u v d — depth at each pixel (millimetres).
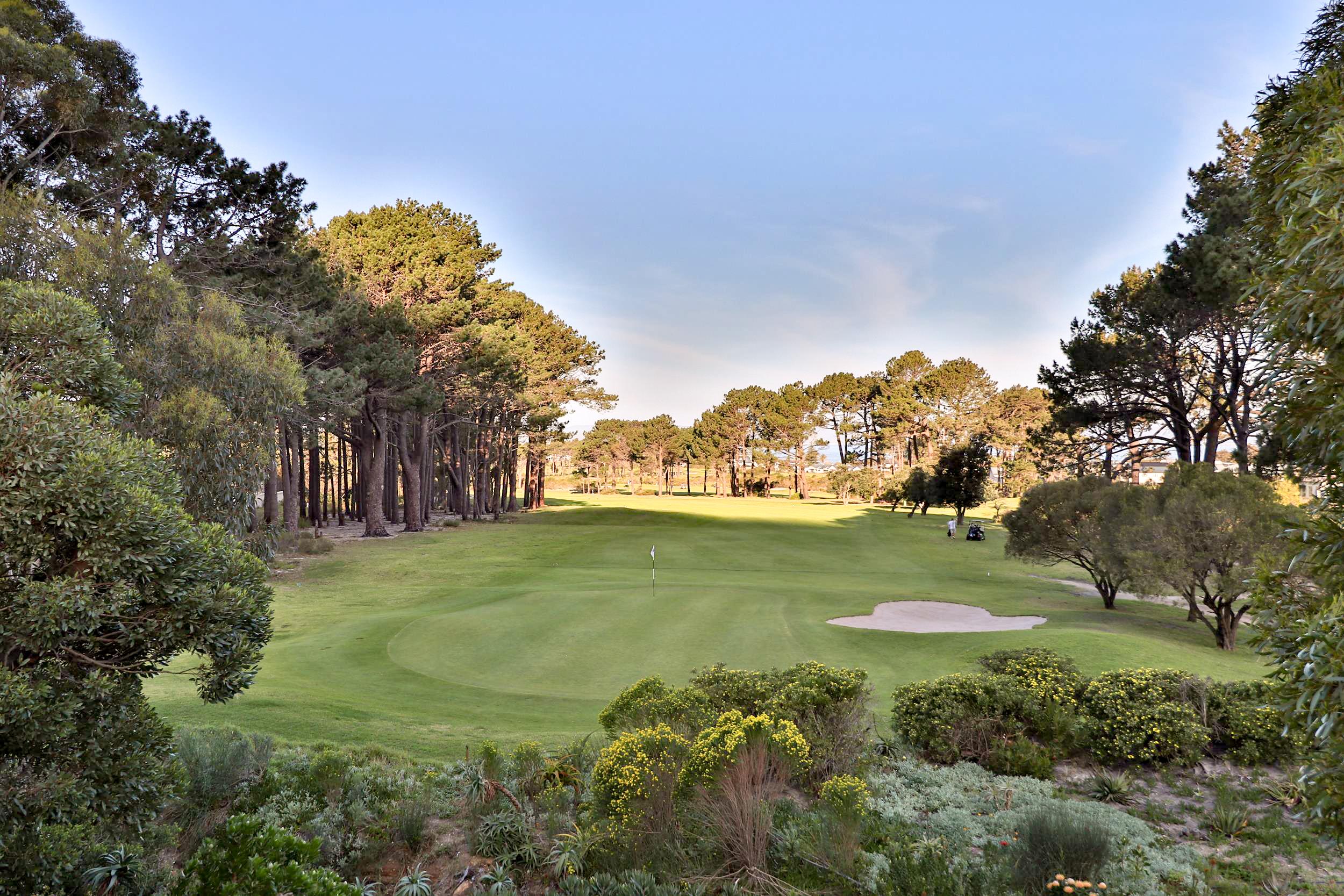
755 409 108312
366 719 10812
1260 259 5062
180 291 13672
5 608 4332
